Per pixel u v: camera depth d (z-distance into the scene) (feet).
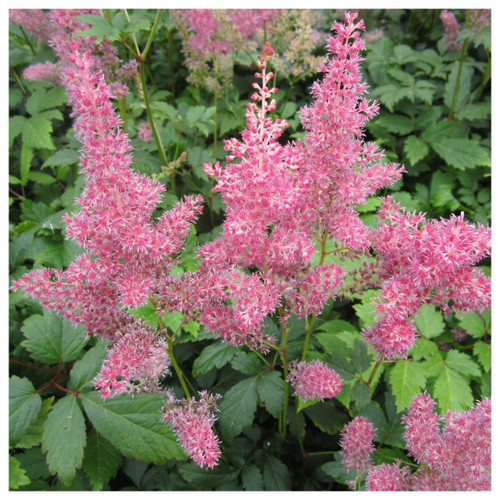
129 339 1.30
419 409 1.38
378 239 1.33
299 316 1.40
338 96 1.26
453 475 1.23
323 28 3.19
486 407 1.23
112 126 1.20
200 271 1.34
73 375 1.52
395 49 2.87
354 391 1.51
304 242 1.26
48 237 2.00
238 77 2.88
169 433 1.40
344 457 1.46
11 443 1.43
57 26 2.00
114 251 1.26
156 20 1.83
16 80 2.81
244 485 1.58
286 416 1.65
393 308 1.22
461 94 2.71
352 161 1.29
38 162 2.56
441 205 2.37
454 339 2.05
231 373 1.80
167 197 1.89
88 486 1.65
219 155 2.35
